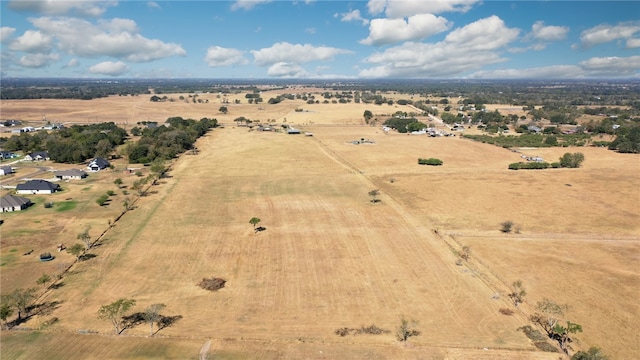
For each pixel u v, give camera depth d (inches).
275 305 1899.6
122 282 2101.4
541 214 3161.9
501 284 2101.4
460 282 2112.5
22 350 1566.2
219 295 1984.5
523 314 1830.7
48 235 2699.3
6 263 2290.8
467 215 3144.7
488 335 1675.7
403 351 1572.3
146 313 1755.7
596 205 3368.6
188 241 2625.5
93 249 2490.2
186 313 1831.9
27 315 1804.9
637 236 2728.8
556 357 1545.3
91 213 3134.8
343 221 2997.0
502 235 2755.9
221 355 1542.8
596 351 1472.7
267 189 3841.0
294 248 2527.1
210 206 3329.2
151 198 3533.5
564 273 2219.5
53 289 2026.3
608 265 2315.5
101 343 1611.7
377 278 2154.3
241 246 2554.1
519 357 1542.8
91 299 1940.2
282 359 1523.1
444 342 1627.7
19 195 3612.2
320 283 2101.4
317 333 1688.0
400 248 2532.0
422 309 1863.9
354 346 1600.6
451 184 4035.4
